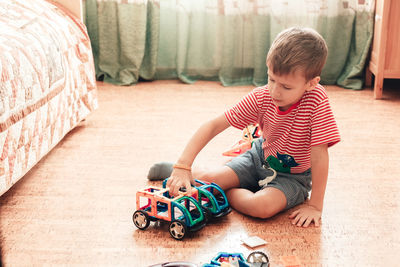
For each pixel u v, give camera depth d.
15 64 1.29
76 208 1.26
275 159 1.29
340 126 1.91
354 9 2.38
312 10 2.39
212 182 1.29
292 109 1.19
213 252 1.07
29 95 1.36
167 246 1.10
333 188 1.39
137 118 1.98
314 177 1.21
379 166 1.54
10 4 1.56
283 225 1.19
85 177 1.45
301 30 1.15
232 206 1.28
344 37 2.43
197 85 2.53
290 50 1.09
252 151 1.36
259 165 1.33
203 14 2.49
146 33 2.50
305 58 1.09
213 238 1.13
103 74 2.57
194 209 1.19
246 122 1.28
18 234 1.14
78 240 1.12
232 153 1.60
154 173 1.42
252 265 0.98
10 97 1.25
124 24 2.41
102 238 1.13
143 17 2.41
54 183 1.41
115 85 2.49
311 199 1.23
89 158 1.59
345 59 2.47
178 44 2.49
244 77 2.56
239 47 2.51
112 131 1.83
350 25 2.40
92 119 1.97
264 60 2.49
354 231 1.17
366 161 1.58
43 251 1.07
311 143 1.18
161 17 2.51
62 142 1.72
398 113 2.07
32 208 1.26
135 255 1.06
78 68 1.79
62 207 1.27
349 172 1.50
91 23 2.49
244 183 1.34
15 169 1.28
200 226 1.13
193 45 2.55
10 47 1.32
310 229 1.17
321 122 1.17
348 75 2.46
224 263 0.95
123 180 1.43
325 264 1.03
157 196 1.14
